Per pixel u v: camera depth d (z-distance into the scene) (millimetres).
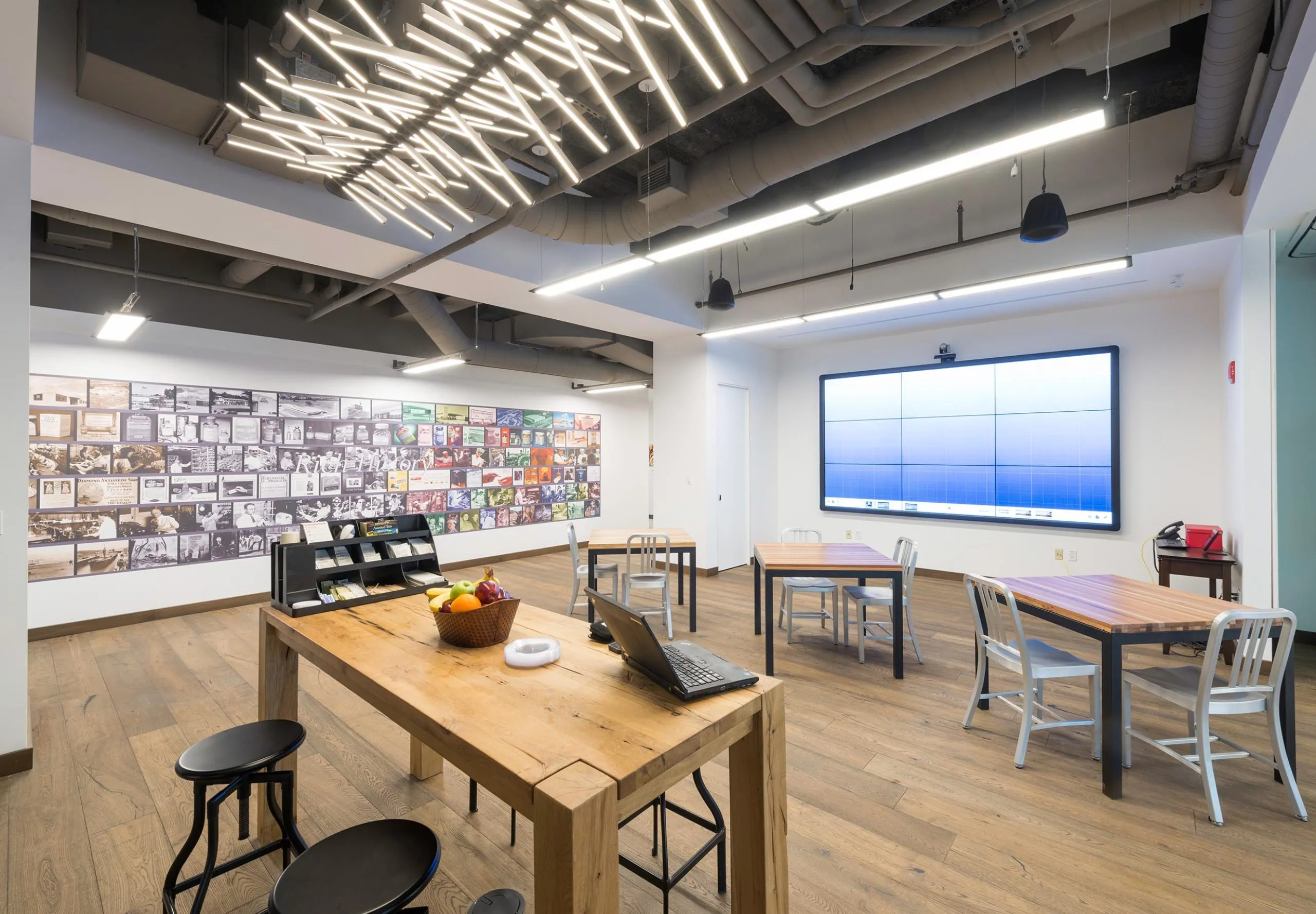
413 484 7039
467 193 3557
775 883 1453
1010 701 3191
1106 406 5484
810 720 3100
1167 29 3268
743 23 2238
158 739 2934
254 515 5742
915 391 6719
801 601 5848
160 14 2531
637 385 8336
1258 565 3701
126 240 5012
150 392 5121
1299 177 2953
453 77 1757
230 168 3213
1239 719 3037
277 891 1046
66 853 2070
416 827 1232
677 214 4008
